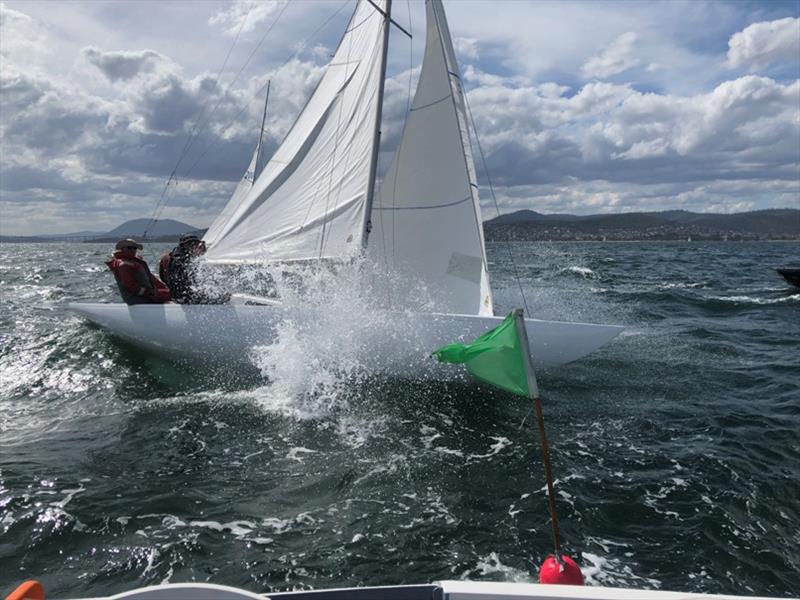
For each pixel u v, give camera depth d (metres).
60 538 3.91
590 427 6.22
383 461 5.29
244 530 4.05
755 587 3.52
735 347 10.18
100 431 6.02
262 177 9.07
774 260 44.31
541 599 2.07
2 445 5.63
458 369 7.13
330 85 8.68
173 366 8.21
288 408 6.72
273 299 8.30
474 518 4.26
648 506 4.45
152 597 1.77
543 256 47.94
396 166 8.23
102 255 64.19
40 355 9.06
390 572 3.58
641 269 31.56
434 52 7.94
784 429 6.09
